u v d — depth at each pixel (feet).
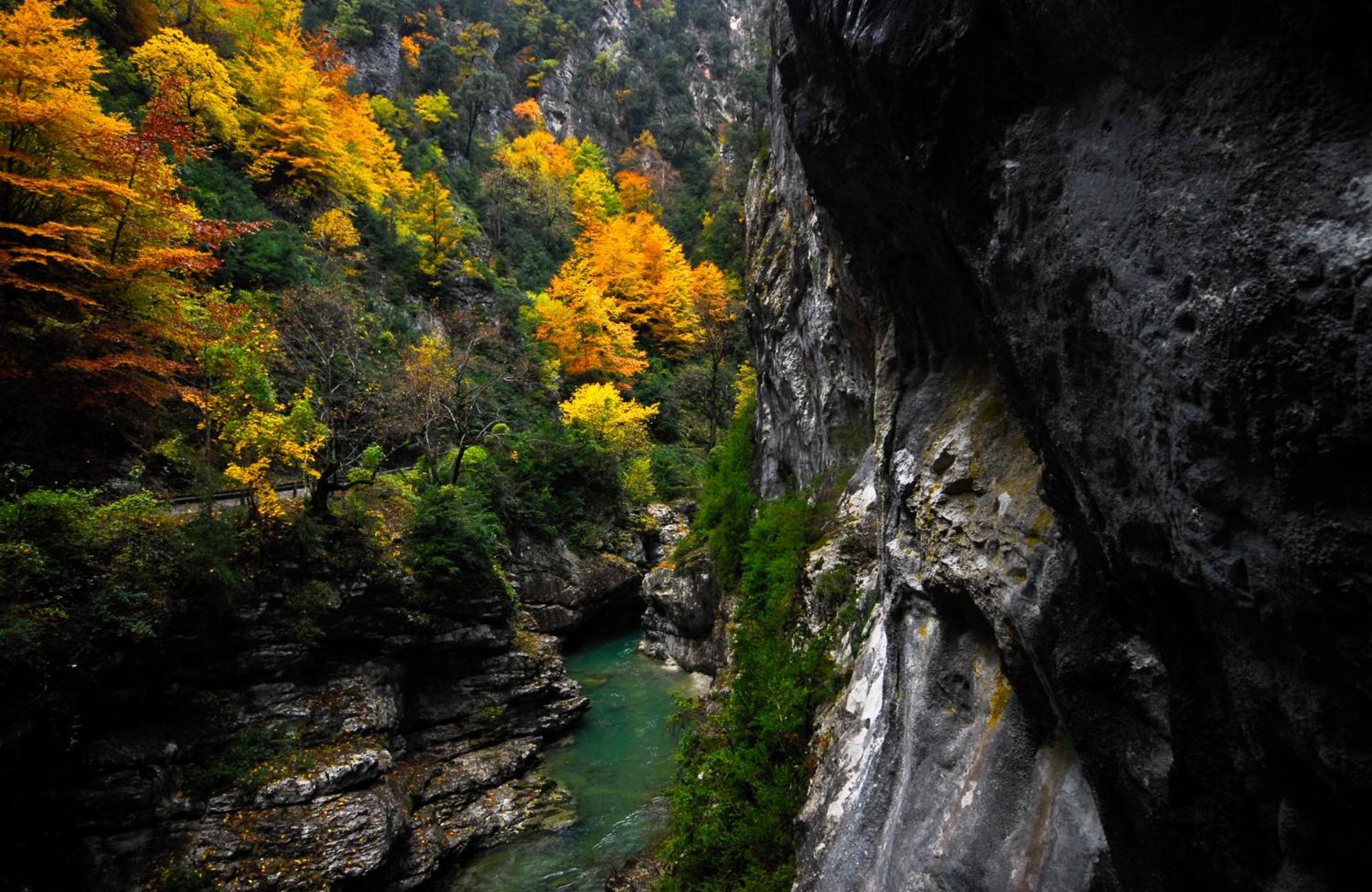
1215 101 6.40
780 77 18.45
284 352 74.23
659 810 45.47
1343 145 5.38
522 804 46.21
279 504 45.80
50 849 31.17
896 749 19.10
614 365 132.77
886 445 21.06
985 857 13.46
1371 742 5.77
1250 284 5.93
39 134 42.06
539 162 193.57
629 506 107.96
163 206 46.88
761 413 69.97
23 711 30.07
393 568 49.93
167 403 54.85
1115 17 7.23
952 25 9.73
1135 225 7.47
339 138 117.60
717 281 142.41
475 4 237.04
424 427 79.36
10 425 43.04
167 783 35.42
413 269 116.88
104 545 36.09
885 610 22.39
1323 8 5.28
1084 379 9.04
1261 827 7.93
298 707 42.11
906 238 16.51
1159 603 8.86
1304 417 5.63
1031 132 9.30
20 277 40.63
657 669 74.43
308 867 35.09
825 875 20.30
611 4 294.87
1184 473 7.18
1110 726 10.36
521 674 56.90
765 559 46.11
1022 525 13.23
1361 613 5.55
